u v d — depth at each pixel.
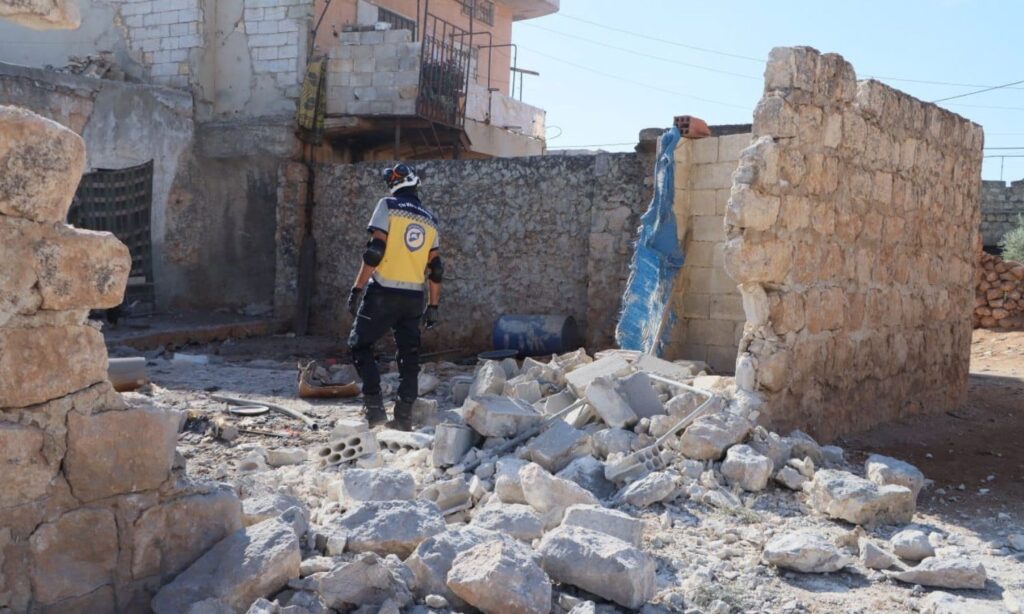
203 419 6.92
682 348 9.12
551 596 3.22
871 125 7.21
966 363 9.75
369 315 6.28
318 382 8.26
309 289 13.98
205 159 14.60
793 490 5.01
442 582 3.18
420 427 6.45
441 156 16.31
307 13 14.64
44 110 13.47
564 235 11.81
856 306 7.13
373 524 3.54
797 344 6.21
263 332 13.70
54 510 2.77
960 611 3.30
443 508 4.52
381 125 14.45
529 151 17.94
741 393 5.90
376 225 6.19
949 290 9.16
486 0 21.11
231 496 3.28
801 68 6.15
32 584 2.72
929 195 8.44
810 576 3.82
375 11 16.44
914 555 3.98
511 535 3.85
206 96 15.10
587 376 6.34
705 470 5.10
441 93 14.64
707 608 3.41
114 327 12.48
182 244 14.65
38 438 2.71
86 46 15.84
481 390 6.51
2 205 2.58
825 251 6.60
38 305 2.70
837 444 6.68
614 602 3.33
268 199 14.38
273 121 14.20
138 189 14.41
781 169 5.99
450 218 12.59
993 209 22.97
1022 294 17.47
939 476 6.03
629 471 4.98
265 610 2.77
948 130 8.73
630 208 11.05
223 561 3.06
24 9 2.61
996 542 4.43
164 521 3.06
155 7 15.22
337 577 3.00
